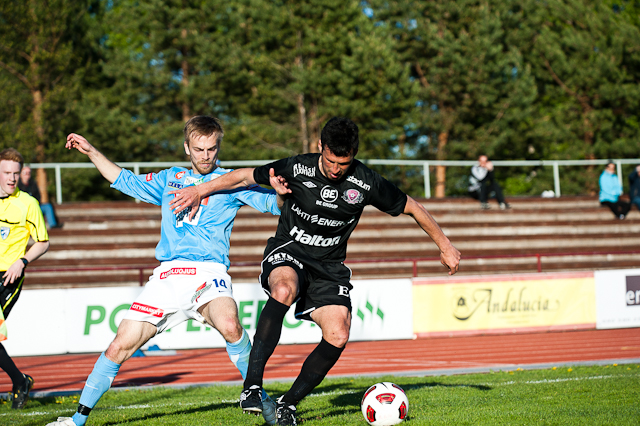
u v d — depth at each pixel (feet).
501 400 26.53
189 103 143.23
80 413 19.62
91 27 149.38
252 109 148.97
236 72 142.92
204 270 20.27
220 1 145.79
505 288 60.95
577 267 84.74
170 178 21.33
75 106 127.13
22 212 27.27
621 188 96.99
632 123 161.07
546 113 162.91
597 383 30.83
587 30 154.40
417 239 85.15
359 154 138.92
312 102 146.10
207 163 20.92
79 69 130.52
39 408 27.48
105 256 77.15
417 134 151.94
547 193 101.81
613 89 144.15
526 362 43.60
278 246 21.47
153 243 79.77
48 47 124.57
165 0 142.92
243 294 53.52
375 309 57.21
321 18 145.07
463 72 138.62
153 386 34.81
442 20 146.72
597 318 62.95
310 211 20.62
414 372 38.47
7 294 26.76
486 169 93.30
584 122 148.66
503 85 140.97
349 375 38.37
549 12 162.81
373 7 152.15
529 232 90.79
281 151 141.18
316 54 145.59
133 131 137.39
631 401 25.59
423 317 58.49
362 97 136.87
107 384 19.86
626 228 94.43
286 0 147.13
